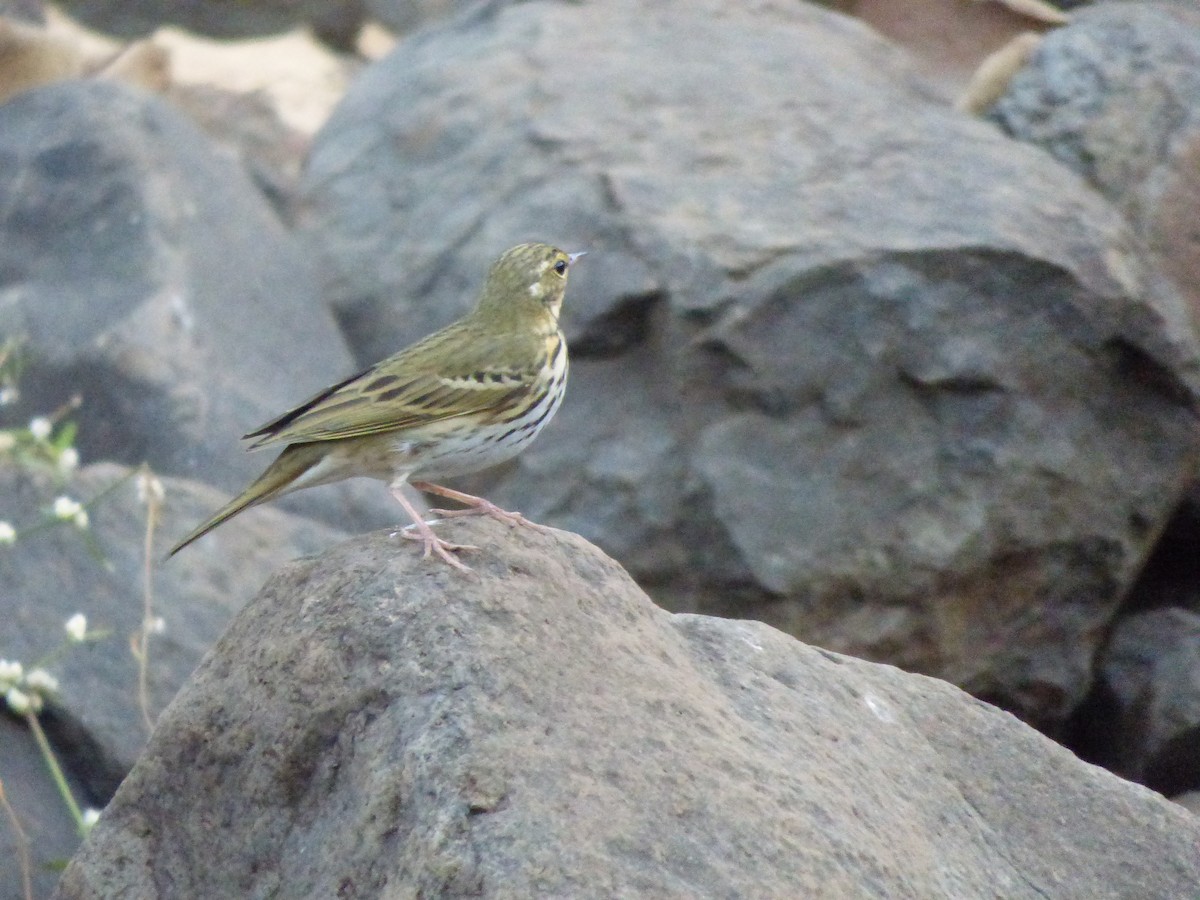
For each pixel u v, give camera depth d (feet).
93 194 54.85
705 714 24.45
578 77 57.41
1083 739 50.29
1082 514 49.19
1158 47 57.52
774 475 48.21
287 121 81.56
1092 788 28.04
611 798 22.41
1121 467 49.55
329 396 28.99
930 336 48.47
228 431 49.32
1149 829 27.63
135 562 42.88
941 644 48.73
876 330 48.42
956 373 48.49
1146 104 56.03
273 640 25.09
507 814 21.97
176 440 48.85
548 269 32.12
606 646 24.82
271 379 51.78
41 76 74.90
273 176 65.92
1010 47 60.39
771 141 53.72
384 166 58.39
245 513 45.70
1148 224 53.67
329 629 24.58
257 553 44.62
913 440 48.52
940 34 68.74
